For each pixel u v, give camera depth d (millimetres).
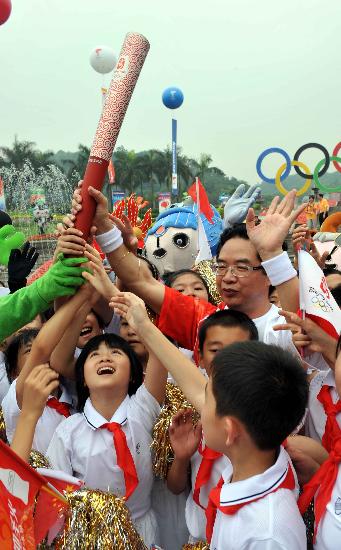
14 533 1340
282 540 1312
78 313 2094
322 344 1715
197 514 1923
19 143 32250
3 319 1827
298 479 1722
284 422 1360
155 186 44000
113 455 1977
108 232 2238
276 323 2215
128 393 2145
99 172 1845
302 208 1899
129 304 1842
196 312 2361
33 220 15828
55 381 1710
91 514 1733
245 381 1348
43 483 1481
